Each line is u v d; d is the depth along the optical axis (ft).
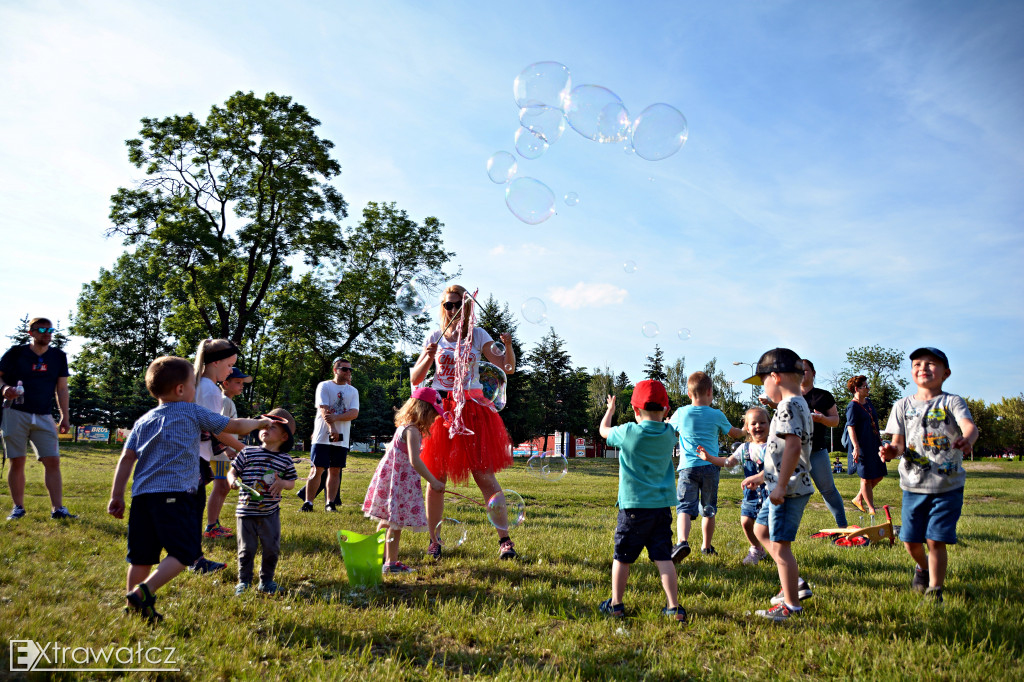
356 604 10.09
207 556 12.94
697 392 15.51
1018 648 8.46
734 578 12.34
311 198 78.64
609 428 10.77
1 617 8.21
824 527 20.90
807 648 8.50
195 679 6.95
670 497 10.20
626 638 8.80
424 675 7.49
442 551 14.16
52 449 16.55
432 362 14.93
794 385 10.67
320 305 84.38
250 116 76.33
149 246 77.00
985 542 17.56
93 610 8.81
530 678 7.35
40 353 16.60
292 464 11.04
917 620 9.49
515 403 116.57
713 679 7.43
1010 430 179.42
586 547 15.11
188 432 9.45
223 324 79.41
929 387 11.44
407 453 12.61
